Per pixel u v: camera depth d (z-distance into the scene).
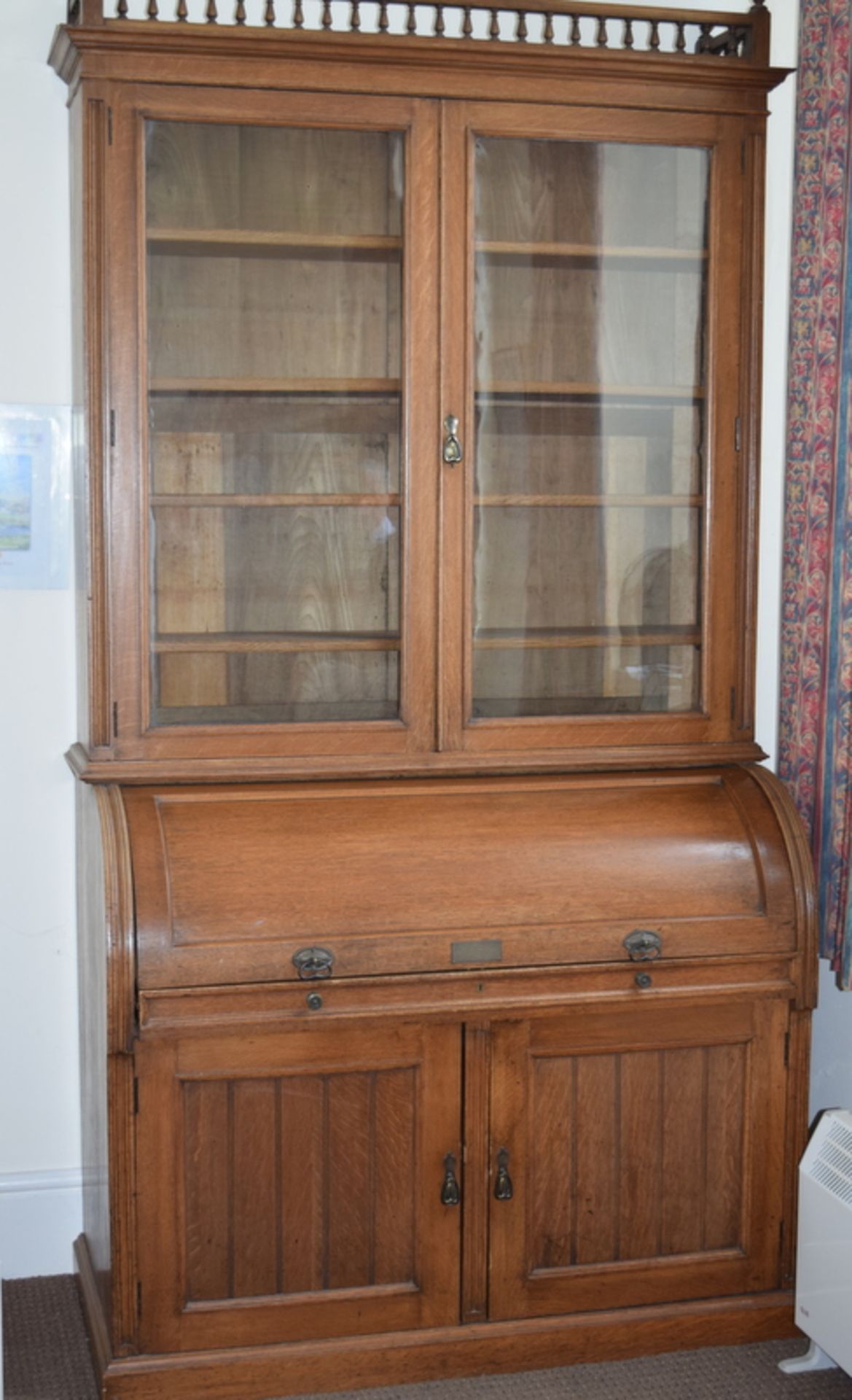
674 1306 2.34
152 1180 2.12
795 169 2.67
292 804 2.23
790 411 2.68
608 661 2.44
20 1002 2.65
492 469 2.37
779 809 2.37
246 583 2.32
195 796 2.22
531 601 2.40
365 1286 2.23
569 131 2.31
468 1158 2.23
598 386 2.39
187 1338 2.17
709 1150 2.34
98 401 2.20
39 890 2.64
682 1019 2.29
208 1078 2.13
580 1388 2.25
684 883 2.28
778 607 2.86
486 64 2.25
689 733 2.45
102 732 2.24
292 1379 2.20
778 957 2.28
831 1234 2.21
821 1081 2.74
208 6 2.17
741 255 2.40
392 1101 2.21
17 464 2.55
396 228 2.29
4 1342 2.41
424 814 2.26
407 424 2.30
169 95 2.18
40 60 2.49
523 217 2.33
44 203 2.52
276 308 2.30
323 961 2.10
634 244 2.38
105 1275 2.23
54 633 2.60
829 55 2.49
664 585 2.46
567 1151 2.28
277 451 2.32
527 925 2.19
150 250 2.22
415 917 2.16
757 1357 2.36
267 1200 2.18
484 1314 2.28
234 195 2.25
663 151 2.37
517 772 2.37
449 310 2.29
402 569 2.32
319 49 2.19
